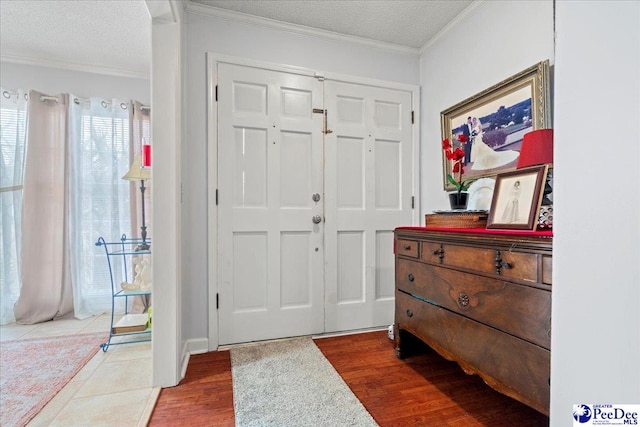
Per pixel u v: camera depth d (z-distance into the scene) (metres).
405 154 2.52
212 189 2.04
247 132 2.14
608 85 0.47
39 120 2.64
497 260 1.16
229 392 1.54
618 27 0.46
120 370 1.77
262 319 2.16
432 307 1.55
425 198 2.51
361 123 2.40
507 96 1.75
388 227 2.47
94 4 2.00
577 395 0.52
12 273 2.61
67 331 2.41
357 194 2.40
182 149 1.87
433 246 1.54
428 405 1.42
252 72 2.14
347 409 1.39
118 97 2.92
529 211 1.21
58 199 2.71
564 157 0.54
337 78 2.34
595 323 0.49
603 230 0.48
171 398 1.48
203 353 1.98
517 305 1.07
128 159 2.88
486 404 1.43
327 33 2.29
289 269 2.23
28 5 2.00
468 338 1.30
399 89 2.50
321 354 1.96
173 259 1.61
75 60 2.73
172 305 1.60
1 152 2.60
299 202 2.25
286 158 2.22
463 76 2.11
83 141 2.79
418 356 1.93
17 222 2.62
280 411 1.38
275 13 2.07
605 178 0.48
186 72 1.98
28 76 2.68
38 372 1.75
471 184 1.99
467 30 2.08
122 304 2.88
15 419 1.33
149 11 1.54
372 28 2.25
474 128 1.99
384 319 2.46
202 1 1.96
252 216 2.14
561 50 0.54
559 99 0.55
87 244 2.80
